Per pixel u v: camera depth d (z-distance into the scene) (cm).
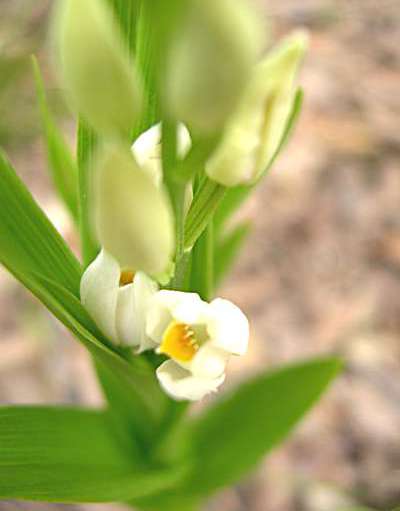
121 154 5
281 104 5
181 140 6
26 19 20
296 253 19
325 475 15
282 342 17
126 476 9
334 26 24
